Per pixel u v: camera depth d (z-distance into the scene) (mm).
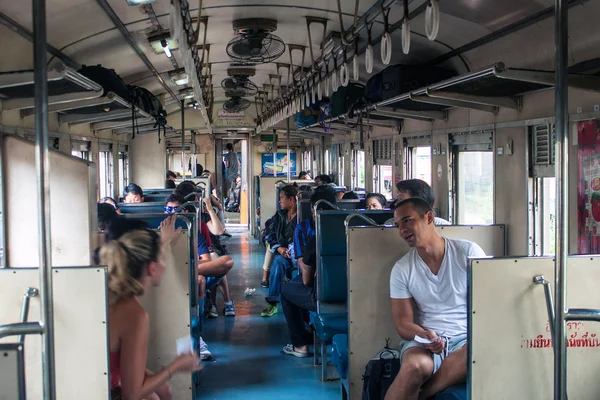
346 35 6371
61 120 7625
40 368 2574
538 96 5051
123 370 2656
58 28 5082
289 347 5863
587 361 2756
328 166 15266
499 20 4867
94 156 9516
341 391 4418
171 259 4098
